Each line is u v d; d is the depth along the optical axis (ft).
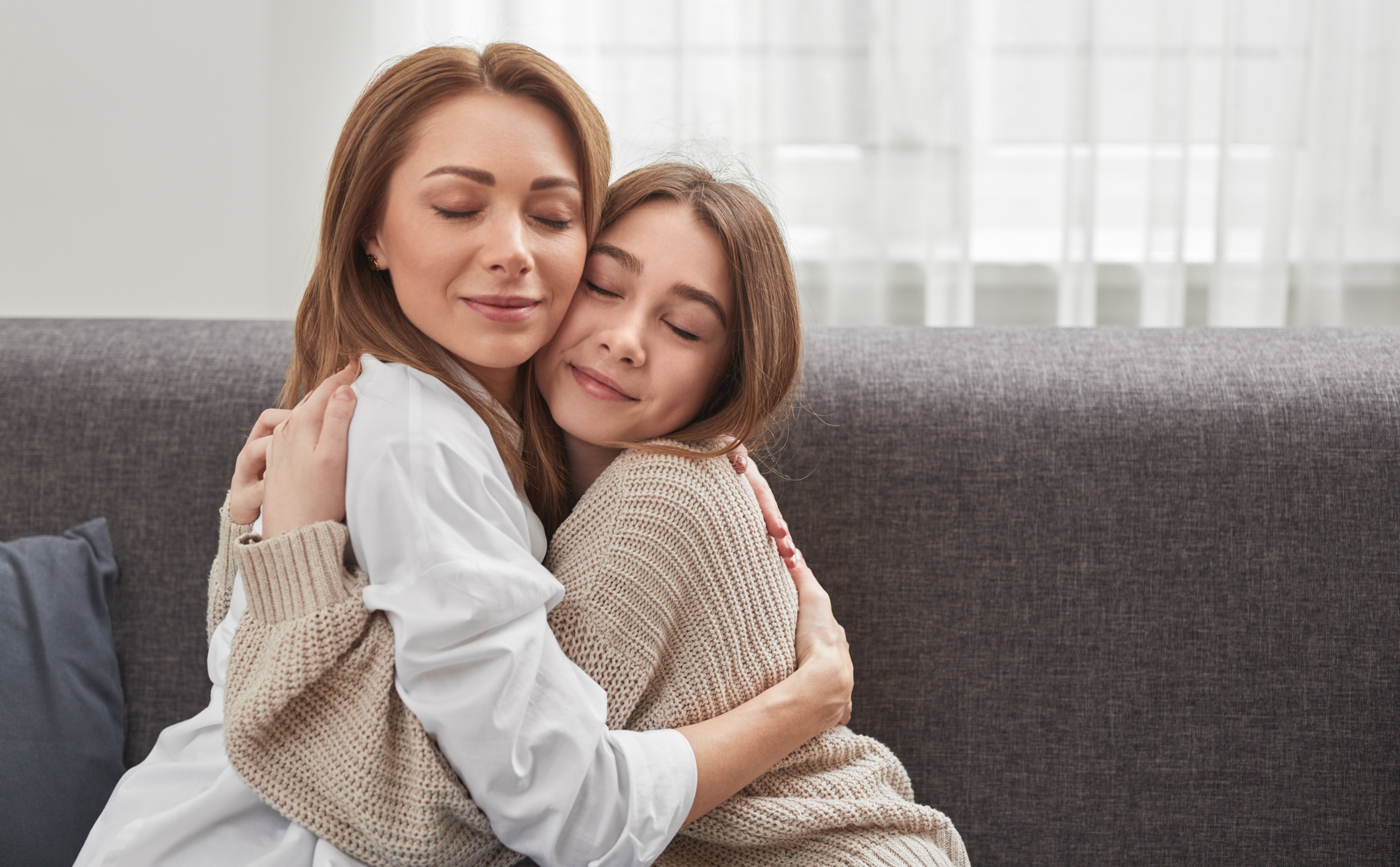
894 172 4.99
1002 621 3.44
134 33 4.92
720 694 2.60
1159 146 4.92
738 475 2.77
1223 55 4.87
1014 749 3.44
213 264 5.06
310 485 2.33
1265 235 4.98
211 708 2.77
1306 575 3.41
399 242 2.41
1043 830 3.44
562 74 2.51
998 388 3.53
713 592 2.60
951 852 2.80
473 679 2.15
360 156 2.43
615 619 2.51
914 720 3.45
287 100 4.98
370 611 2.26
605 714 2.34
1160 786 3.43
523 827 2.21
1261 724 3.42
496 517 2.33
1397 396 3.47
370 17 4.92
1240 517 3.41
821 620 2.86
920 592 3.45
